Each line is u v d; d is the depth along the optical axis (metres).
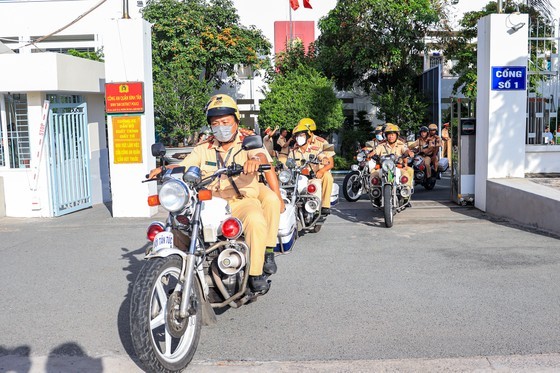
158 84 21.42
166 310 4.26
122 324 5.45
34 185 11.70
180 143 21.91
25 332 5.29
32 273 7.29
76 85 11.95
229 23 24.06
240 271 4.98
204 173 5.48
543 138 11.55
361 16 22.66
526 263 7.20
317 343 4.90
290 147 9.37
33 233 10.00
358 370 4.37
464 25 23.56
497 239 8.62
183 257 4.42
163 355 4.23
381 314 5.54
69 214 12.10
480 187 11.12
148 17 22.97
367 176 11.45
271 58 25.59
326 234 9.27
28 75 11.19
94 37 26.22
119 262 7.74
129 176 11.20
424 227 9.71
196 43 22.66
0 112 11.90
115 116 11.11
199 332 4.57
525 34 10.55
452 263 7.29
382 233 9.28
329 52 23.11
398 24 22.27
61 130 12.14
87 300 6.16
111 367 4.52
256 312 5.66
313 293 6.22
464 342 4.84
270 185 5.55
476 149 11.29
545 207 8.96
